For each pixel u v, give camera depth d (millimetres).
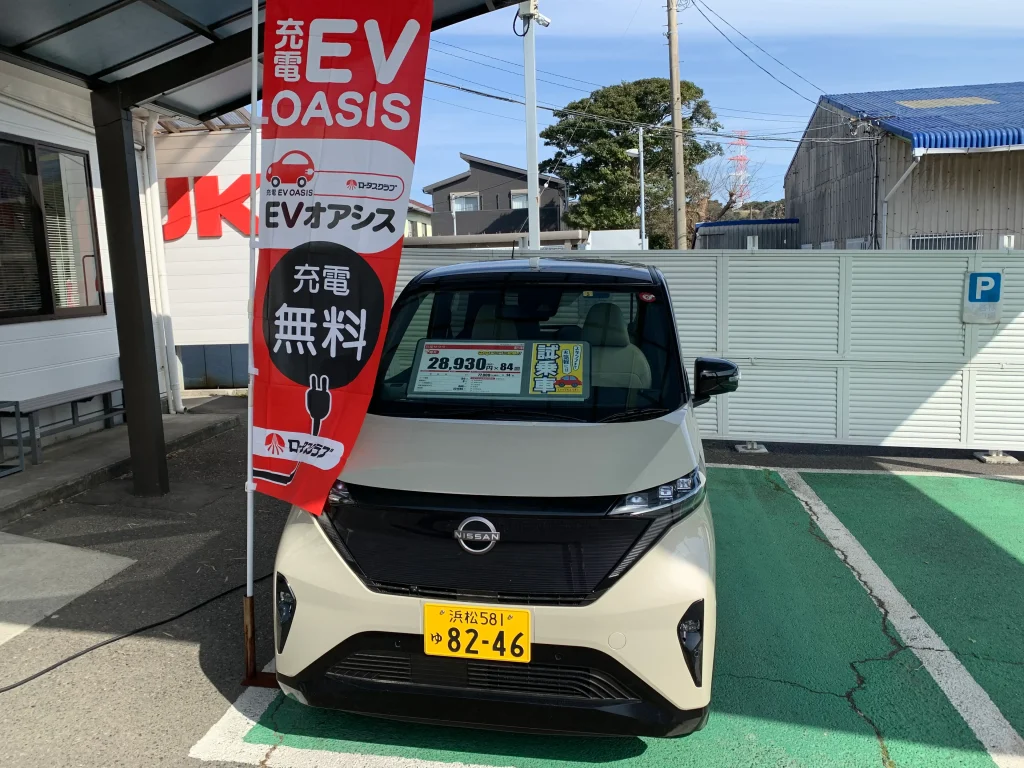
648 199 36531
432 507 2496
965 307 6719
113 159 5023
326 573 2518
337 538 2574
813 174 23703
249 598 3066
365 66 2922
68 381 6914
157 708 2945
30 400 6191
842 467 6641
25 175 6461
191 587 4023
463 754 2717
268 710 2951
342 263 2924
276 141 2979
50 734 2773
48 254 6688
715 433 7227
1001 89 21156
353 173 2934
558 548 2438
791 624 3736
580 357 3359
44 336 6613
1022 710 3037
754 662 3377
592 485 2535
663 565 2451
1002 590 4137
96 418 6785
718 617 3807
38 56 4641
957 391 6859
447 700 2432
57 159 6859
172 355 8234
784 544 4793
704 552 2547
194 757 2668
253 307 2988
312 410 2877
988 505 5582
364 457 2762
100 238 7422
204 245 9445
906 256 6750
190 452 6887
